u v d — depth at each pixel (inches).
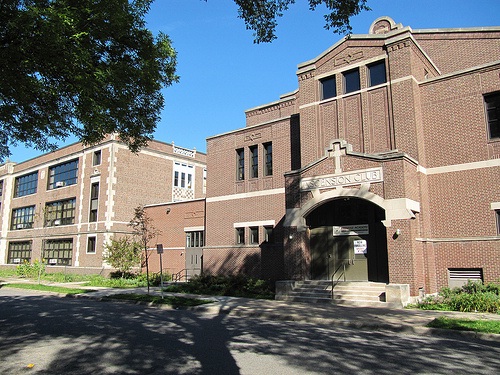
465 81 687.1
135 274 1221.7
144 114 530.0
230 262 935.0
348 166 674.2
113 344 360.8
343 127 778.2
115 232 1298.0
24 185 1803.6
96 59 444.5
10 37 368.8
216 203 1013.8
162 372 271.0
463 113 682.2
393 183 622.5
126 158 1365.7
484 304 520.4
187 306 634.2
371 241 701.9
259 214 926.4
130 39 456.8
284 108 1133.7
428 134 711.7
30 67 388.5
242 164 991.6
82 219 1393.9
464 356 315.0
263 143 952.9
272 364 290.4
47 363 299.4
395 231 609.3
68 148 1536.7
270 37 438.9
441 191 684.7
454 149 682.8
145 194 1402.6
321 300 642.8
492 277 616.7
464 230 654.5
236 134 1005.2
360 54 777.6
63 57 384.5
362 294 631.2
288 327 455.2
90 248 1354.6
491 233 631.2
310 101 829.2
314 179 711.1
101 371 276.1
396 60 724.7
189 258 1127.6
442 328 411.2
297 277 713.6
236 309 580.1
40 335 407.2
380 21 837.2
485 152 653.3
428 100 720.3
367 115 749.3
